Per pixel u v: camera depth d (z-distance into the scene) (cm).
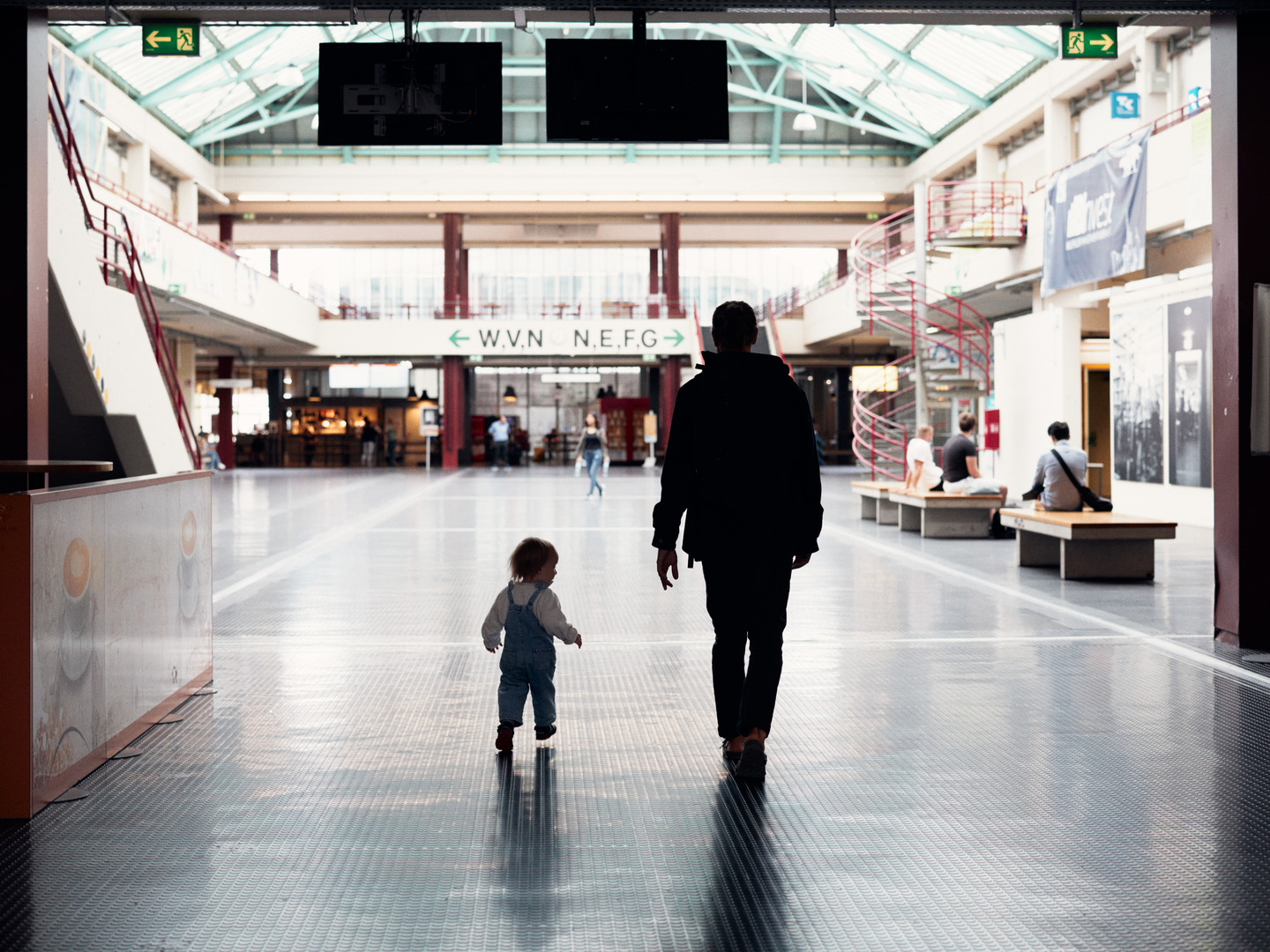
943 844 356
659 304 3866
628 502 2045
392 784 418
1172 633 731
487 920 299
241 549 1275
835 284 3722
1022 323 2173
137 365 938
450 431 3891
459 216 3866
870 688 573
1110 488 2094
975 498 1373
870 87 3300
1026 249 2233
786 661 644
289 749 464
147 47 671
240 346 3797
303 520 1684
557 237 4253
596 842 358
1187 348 1594
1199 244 1786
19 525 374
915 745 469
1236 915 304
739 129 3691
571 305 3900
